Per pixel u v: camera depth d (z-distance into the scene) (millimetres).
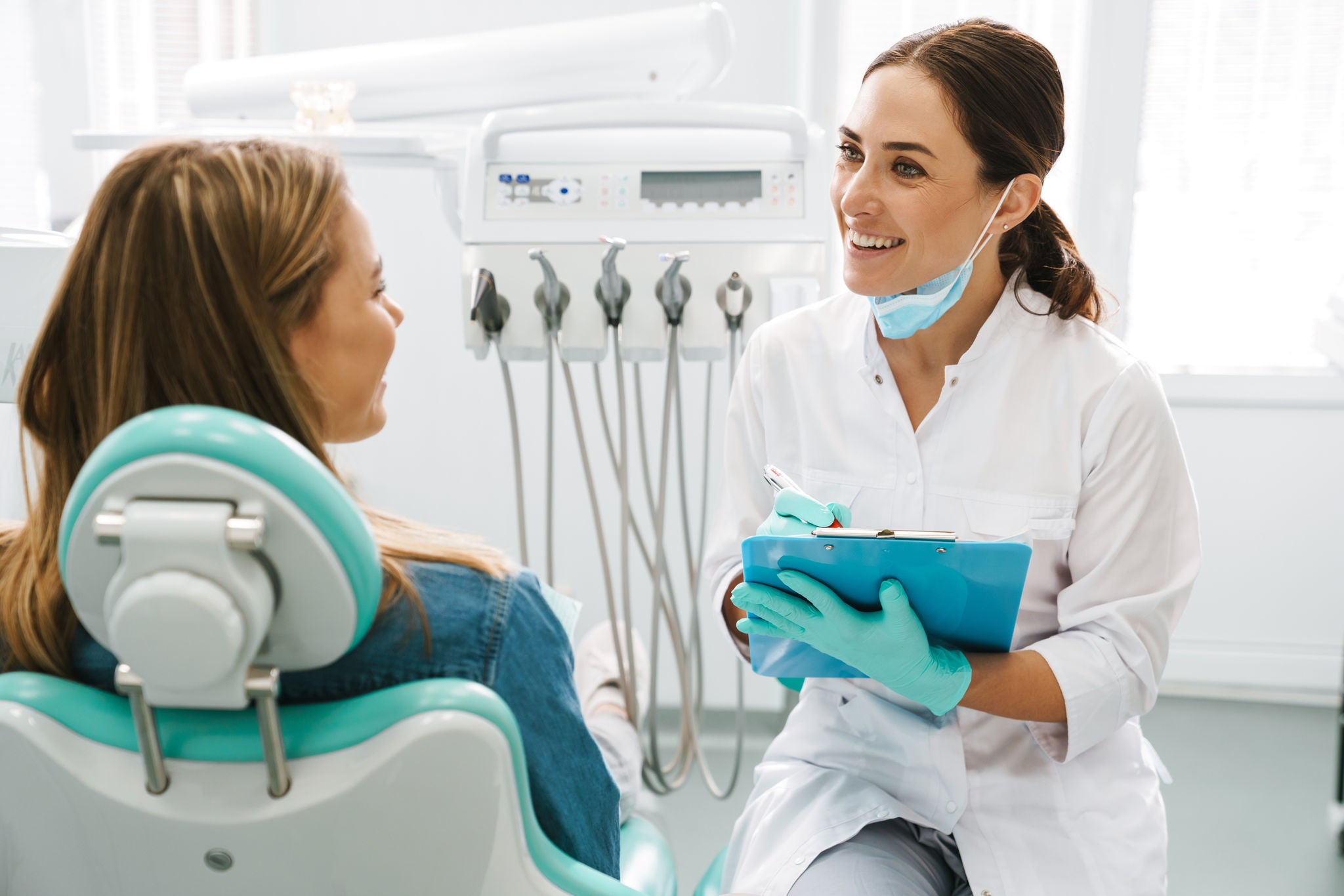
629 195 1649
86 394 737
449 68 1787
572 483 2426
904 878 1086
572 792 818
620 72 1723
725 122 1623
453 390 2418
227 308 712
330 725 666
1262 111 2402
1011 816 1129
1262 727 2436
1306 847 1989
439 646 732
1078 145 2443
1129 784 1140
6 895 752
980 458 1166
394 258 2367
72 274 725
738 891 1113
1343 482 2490
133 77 2439
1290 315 2482
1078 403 1133
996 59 1050
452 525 2479
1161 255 2492
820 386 1249
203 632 578
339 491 606
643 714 2383
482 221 1644
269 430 599
